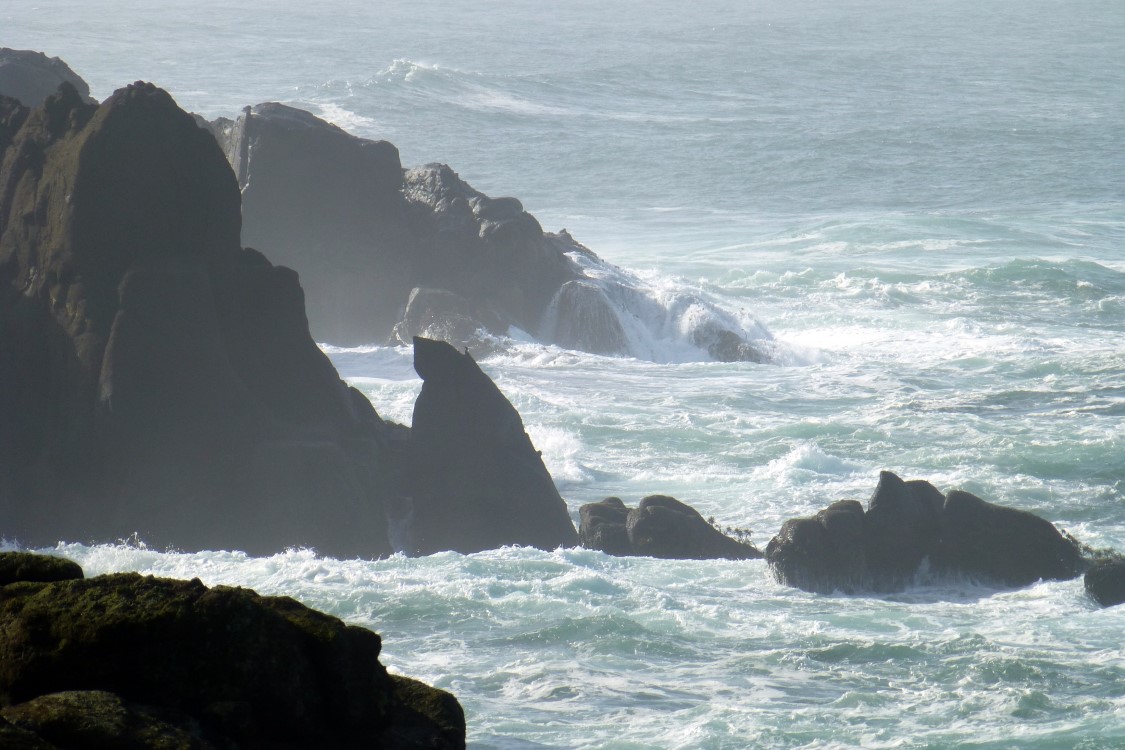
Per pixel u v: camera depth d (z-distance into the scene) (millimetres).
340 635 23516
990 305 100125
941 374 78500
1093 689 33000
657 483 56906
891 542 43594
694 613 38594
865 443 63125
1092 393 72875
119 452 45875
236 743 22109
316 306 82688
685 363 81750
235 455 46531
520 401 68062
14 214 49500
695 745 29203
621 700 32031
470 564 42500
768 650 35781
